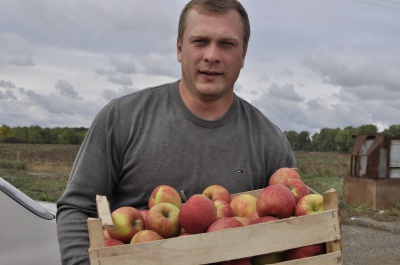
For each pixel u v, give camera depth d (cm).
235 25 228
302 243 177
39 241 292
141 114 238
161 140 234
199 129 239
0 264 270
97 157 228
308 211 195
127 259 160
